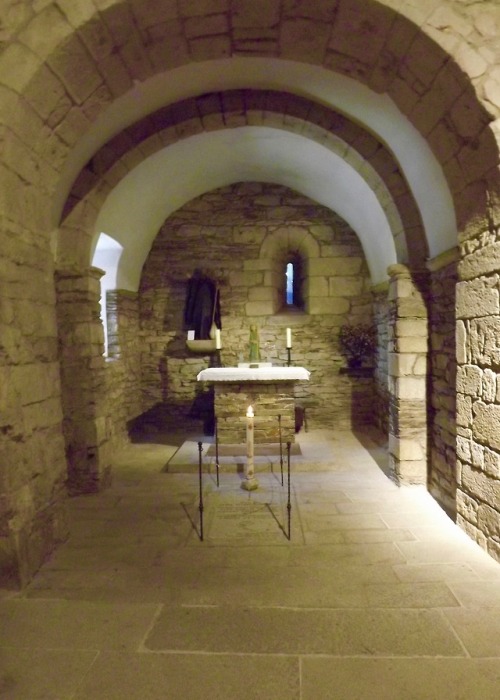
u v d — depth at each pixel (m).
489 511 2.80
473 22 2.44
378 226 5.20
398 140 3.58
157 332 6.64
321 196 6.11
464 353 3.00
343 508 3.66
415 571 2.66
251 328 5.91
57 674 1.89
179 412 6.70
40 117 2.64
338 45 2.79
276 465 4.73
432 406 4.01
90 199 4.00
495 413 2.68
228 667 1.91
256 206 6.45
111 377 5.47
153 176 5.08
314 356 6.55
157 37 2.70
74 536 3.22
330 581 2.57
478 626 2.15
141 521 3.47
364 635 2.10
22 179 2.65
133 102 3.58
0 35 2.41
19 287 2.62
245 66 3.52
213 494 4.04
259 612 2.29
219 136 4.80
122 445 5.82
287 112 3.98
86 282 4.06
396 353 4.11
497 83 2.45
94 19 2.44
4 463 2.47
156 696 1.77
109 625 2.21
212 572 2.70
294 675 1.86
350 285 6.49
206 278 6.50
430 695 1.75
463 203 2.91
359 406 6.52
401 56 2.66
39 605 2.38
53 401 3.02
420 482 4.10
